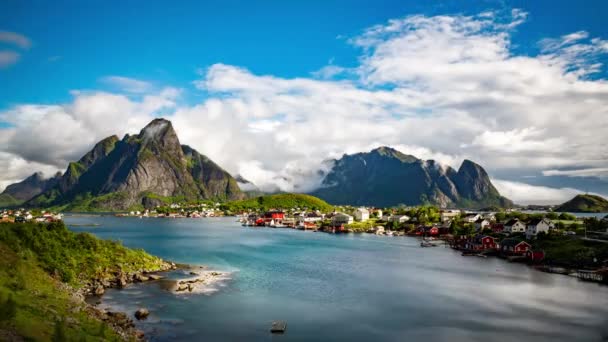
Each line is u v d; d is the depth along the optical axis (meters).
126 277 98.88
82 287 87.88
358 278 107.56
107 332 58.31
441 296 89.56
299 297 87.50
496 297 89.06
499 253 151.75
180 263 128.00
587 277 107.19
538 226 173.88
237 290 92.56
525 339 65.00
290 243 196.50
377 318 74.25
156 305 79.31
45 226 103.38
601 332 68.06
